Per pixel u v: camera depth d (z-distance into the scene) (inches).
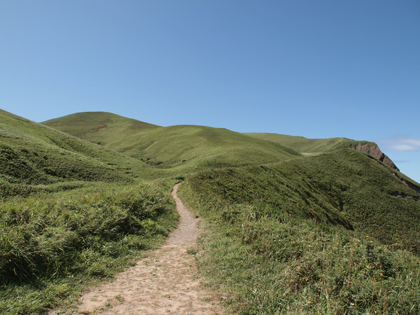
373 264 299.6
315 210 1536.7
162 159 3590.1
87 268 294.5
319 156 2657.5
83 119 6737.2
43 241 295.0
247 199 1194.0
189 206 821.9
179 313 220.2
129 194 619.8
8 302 212.8
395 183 2434.8
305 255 317.4
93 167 1761.8
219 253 370.6
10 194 925.2
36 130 2517.2
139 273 304.5
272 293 242.2
